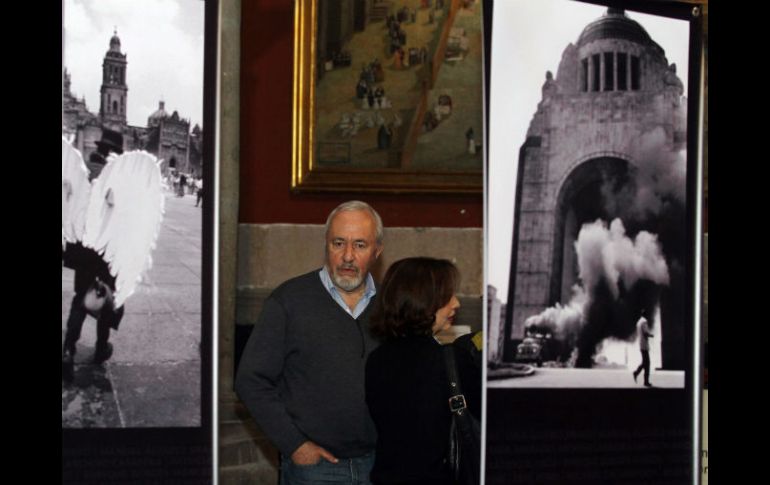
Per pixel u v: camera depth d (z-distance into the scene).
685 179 3.59
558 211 3.43
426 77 5.55
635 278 3.52
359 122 5.50
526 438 3.38
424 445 3.02
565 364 3.43
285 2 5.46
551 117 3.42
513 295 3.38
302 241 5.52
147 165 3.15
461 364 3.10
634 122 3.52
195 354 3.19
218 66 3.22
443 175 5.62
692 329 3.59
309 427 3.41
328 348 3.45
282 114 5.48
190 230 3.20
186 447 3.16
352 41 5.45
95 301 3.10
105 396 3.11
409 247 5.66
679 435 3.56
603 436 3.48
